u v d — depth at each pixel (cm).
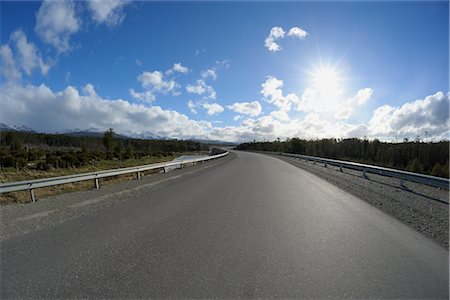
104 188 1338
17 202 1112
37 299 341
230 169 2350
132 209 843
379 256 470
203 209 834
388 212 800
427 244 531
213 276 395
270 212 793
